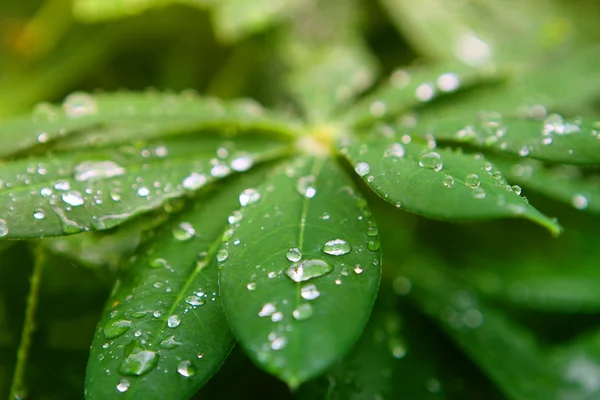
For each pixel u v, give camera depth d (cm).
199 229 25
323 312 21
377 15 38
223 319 23
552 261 32
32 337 27
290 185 25
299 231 23
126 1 33
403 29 36
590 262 31
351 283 22
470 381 29
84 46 35
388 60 38
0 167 25
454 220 22
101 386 22
